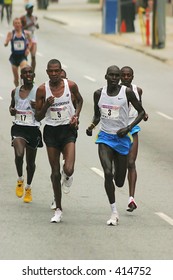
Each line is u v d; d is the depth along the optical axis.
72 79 71.12
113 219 30.83
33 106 33.00
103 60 83.50
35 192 35.84
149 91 66.75
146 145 47.16
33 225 30.72
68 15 133.00
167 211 33.34
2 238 28.98
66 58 84.06
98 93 30.84
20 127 33.28
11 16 123.06
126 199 35.09
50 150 30.91
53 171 30.95
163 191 36.78
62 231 29.95
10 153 43.94
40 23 120.12
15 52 61.12
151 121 54.62
